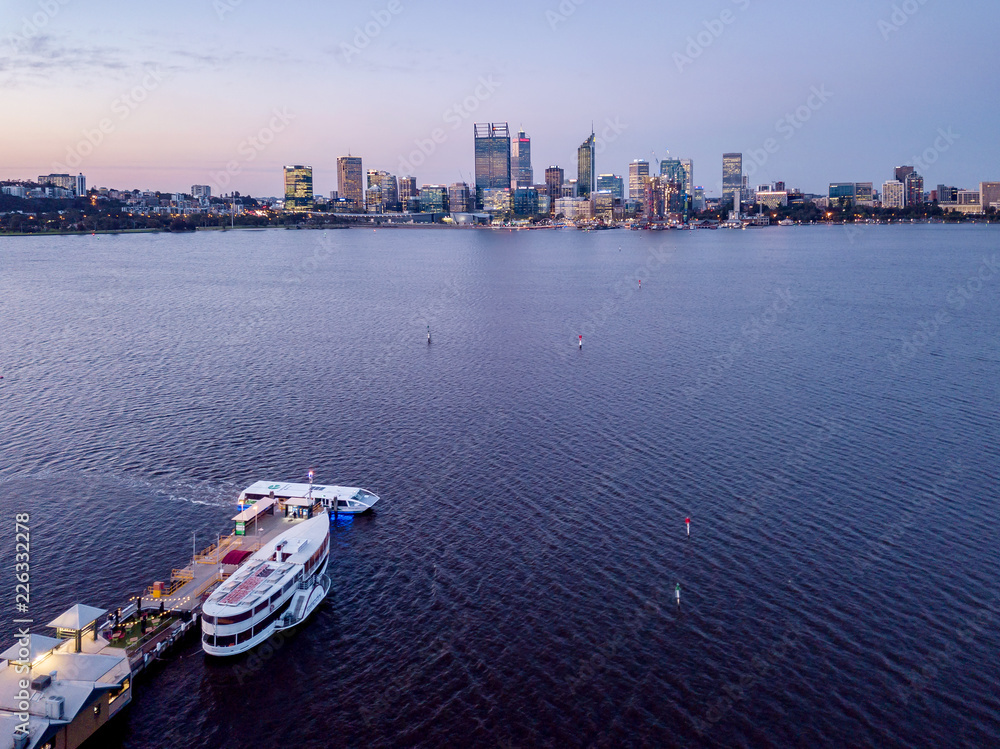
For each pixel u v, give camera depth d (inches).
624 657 2832.2
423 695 2677.2
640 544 3602.4
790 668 2755.9
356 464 4608.8
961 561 3415.4
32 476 4429.1
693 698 2623.0
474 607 3159.5
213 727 2571.4
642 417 5438.0
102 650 2812.5
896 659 2795.3
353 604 3211.1
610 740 2453.2
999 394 5959.6
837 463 4505.4
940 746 2405.3
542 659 2834.6
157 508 4055.1
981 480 4234.7
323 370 7007.9
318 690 2728.8
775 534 3673.7
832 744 2423.7
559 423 5310.0
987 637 2908.5
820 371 6845.5
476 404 5812.0
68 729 2436.0
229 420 5438.0
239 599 2972.4
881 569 3361.2
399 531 3786.9
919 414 5438.0
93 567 3481.8
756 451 4722.0
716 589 3230.8
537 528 3777.1
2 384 6466.5
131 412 5629.9
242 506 4005.9
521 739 2466.8
